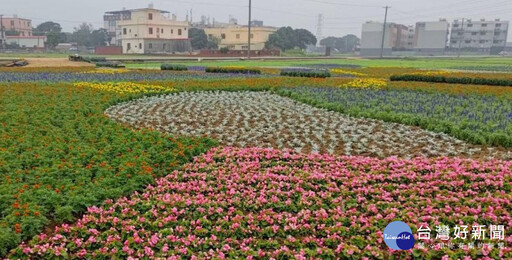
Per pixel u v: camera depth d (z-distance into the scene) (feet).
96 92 45.11
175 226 16.26
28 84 50.47
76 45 287.07
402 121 33.68
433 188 19.08
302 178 20.59
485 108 38.01
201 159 23.80
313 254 14.06
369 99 43.37
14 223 15.17
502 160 23.98
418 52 327.88
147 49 222.48
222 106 41.96
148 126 33.32
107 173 20.38
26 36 264.11
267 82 58.75
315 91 49.93
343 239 15.26
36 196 17.16
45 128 28.53
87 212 17.12
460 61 175.83
